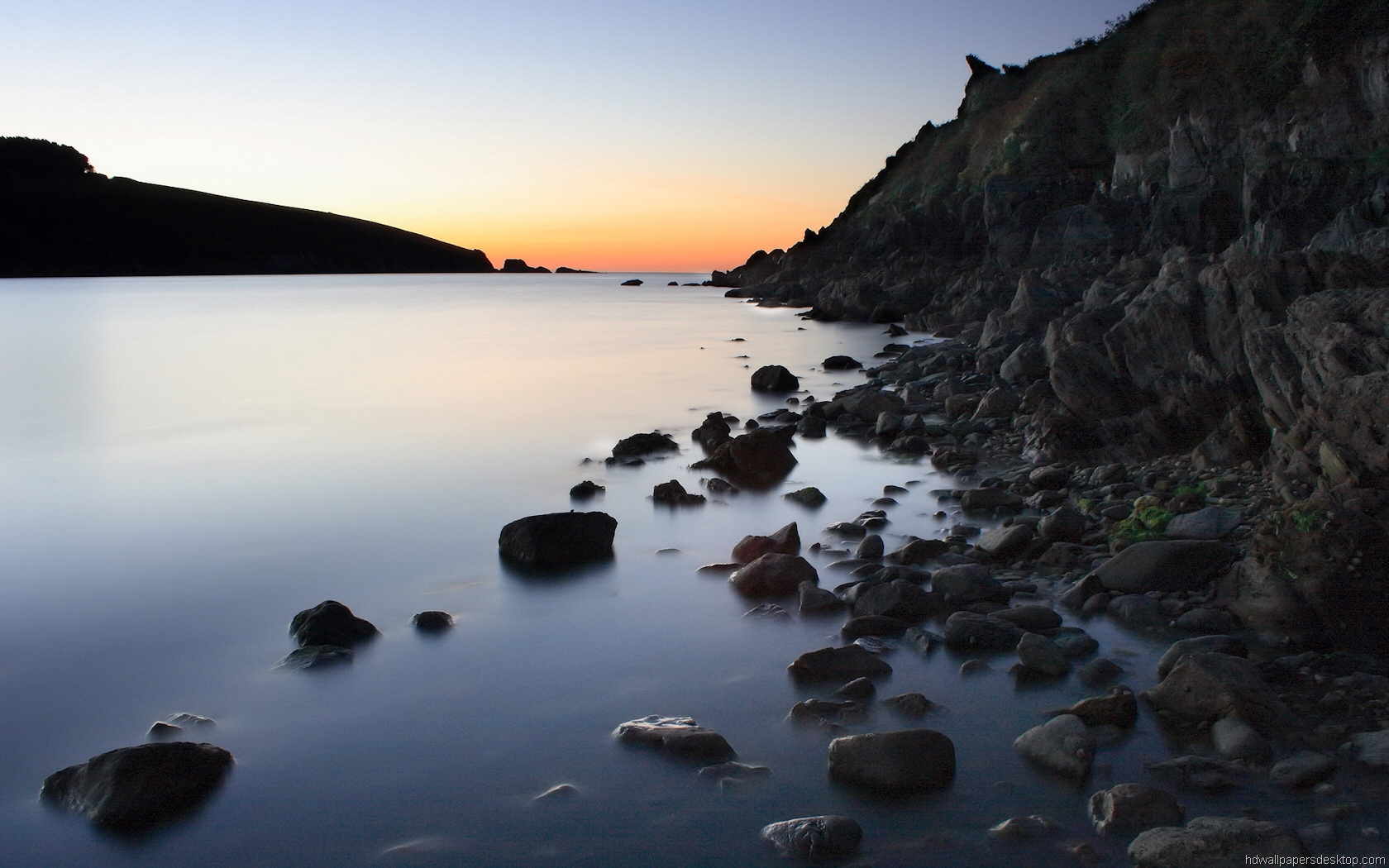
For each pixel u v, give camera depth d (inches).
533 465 425.7
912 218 2124.8
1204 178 1462.8
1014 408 509.4
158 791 156.5
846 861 138.9
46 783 162.4
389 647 222.1
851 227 2719.0
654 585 265.4
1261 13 1574.8
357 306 1940.2
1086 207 1494.8
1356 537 214.8
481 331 1284.4
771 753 172.6
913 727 180.4
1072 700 190.2
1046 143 1887.3
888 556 285.1
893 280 1830.7
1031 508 337.7
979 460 420.8
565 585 265.7
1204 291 410.3
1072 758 161.9
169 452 457.4
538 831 148.7
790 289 2111.2
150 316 1537.9
